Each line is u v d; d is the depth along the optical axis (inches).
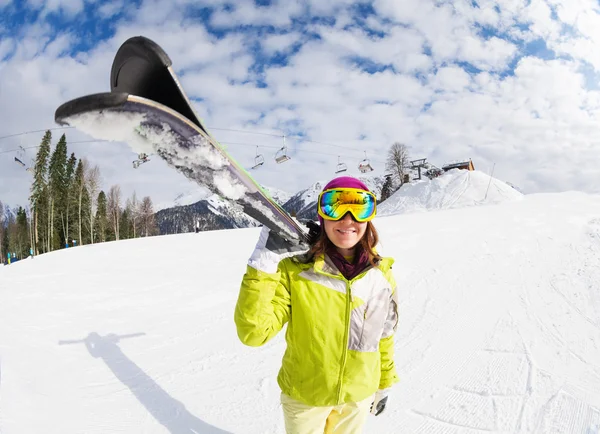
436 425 128.0
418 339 202.2
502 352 183.9
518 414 133.0
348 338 67.1
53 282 303.9
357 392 68.8
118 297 261.6
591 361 174.1
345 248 69.1
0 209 1971.0
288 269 67.1
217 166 36.9
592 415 131.1
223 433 122.6
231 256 405.7
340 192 64.2
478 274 320.8
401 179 2118.6
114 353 179.5
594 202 717.3
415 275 322.0
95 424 123.6
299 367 67.8
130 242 577.3
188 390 148.5
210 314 232.4
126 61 32.4
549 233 447.2
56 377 151.5
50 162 1513.3
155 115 29.6
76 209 1622.8
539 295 269.6
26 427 113.7
